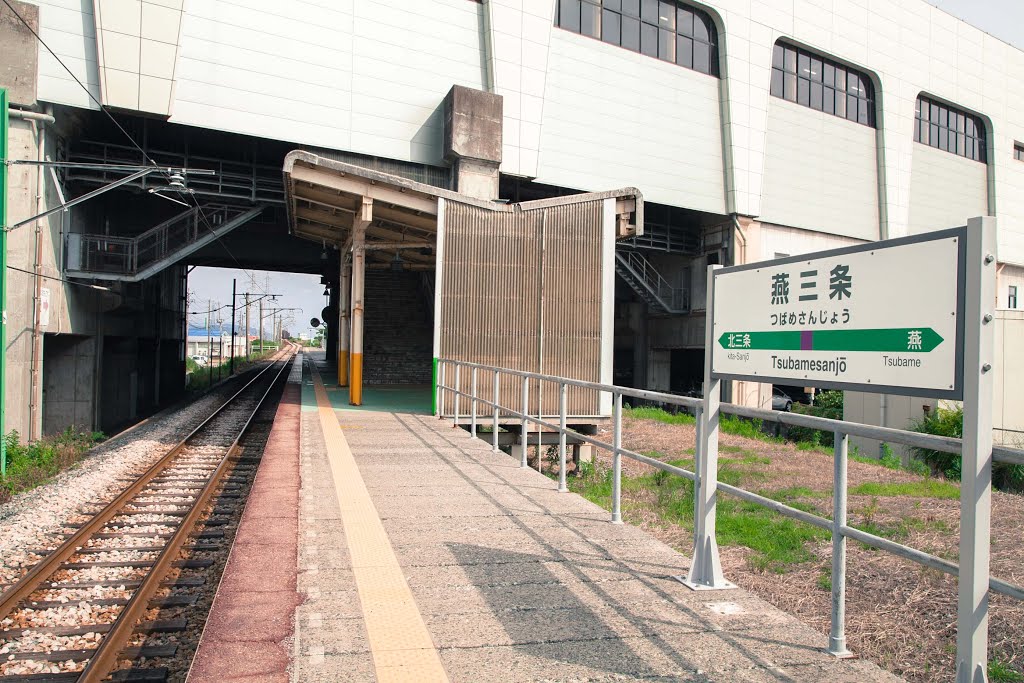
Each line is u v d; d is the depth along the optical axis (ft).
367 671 9.54
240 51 66.80
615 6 92.38
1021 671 11.88
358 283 53.16
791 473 34.63
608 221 48.80
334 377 98.02
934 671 11.22
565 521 18.06
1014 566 18.17
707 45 101.45
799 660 10.19
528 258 47.50
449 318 45.91
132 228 86.89
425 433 35.63
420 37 76.95
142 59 61.21
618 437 18.17
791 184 109.50
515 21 81.25
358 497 20.30
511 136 80.94
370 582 13.17
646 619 11.68
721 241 105.81
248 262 109.60
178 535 24.89
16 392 54.90
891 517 23.90
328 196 50.72
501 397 46.50
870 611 14.24
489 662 9.96
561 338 47.80
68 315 65.72
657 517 22.00
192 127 69.62
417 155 76.48
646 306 127.13
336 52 72.02
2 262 41.34
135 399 93.50
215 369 188.75
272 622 11.03
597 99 89.20
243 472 40.09
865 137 119.65
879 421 58.03
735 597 12.76
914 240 8.96
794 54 111.45
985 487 8.00
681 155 97.19
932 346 8.63
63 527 27.96
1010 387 53.78
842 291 10.21
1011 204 145.07
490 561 14.66
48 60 58.13
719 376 13.23
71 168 66.33
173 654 16.58
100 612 18.93
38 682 14.90
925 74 126.82
